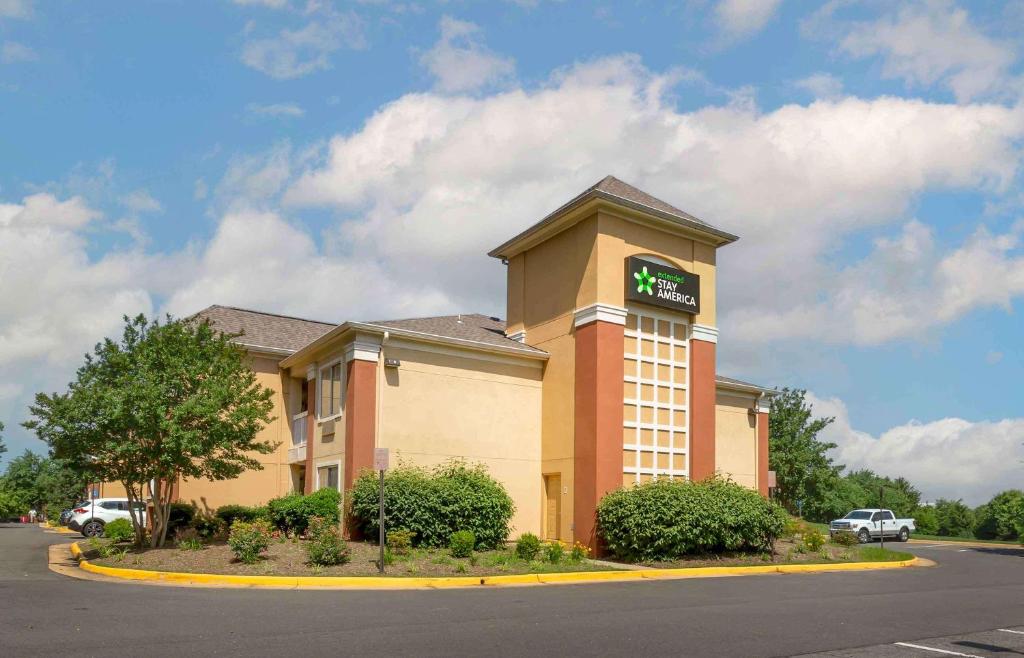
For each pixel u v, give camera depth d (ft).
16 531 125.80
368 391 76.43
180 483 87.10
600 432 78.79
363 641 32.60
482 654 30.45
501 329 98.48
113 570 58.80
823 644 34.14
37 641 32.12
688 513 70.90
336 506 73.92
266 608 41.57
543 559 66.39
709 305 89.35
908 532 136.36
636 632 35.83
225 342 73.61
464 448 81.35
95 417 65.57
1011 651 33.88
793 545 82.79
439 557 63.10
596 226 81.97
